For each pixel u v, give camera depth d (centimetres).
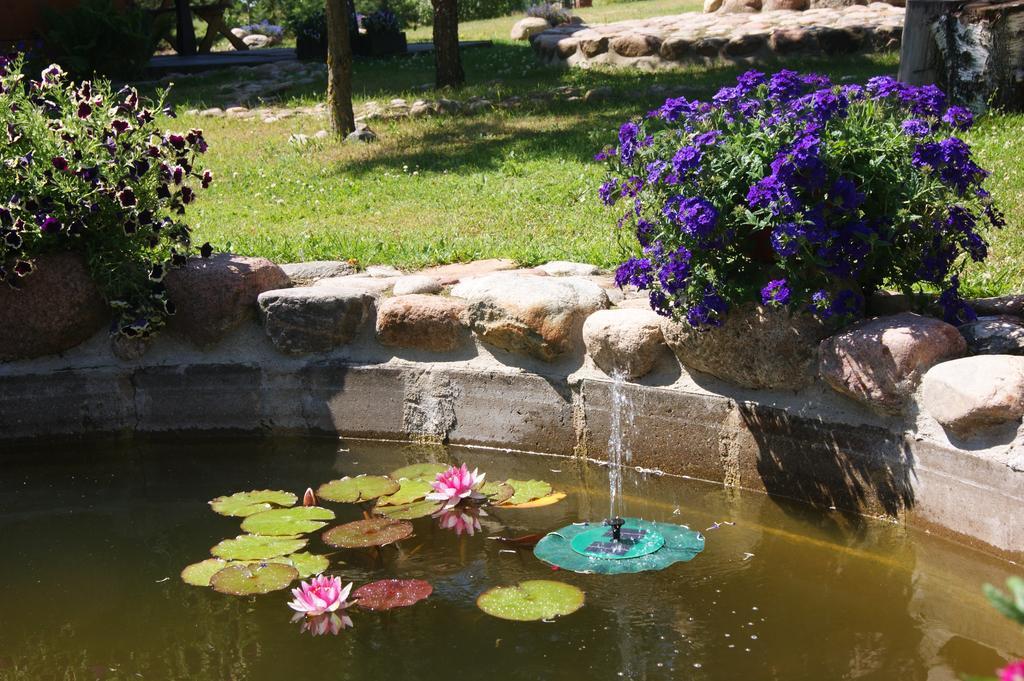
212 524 402
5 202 470
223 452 477
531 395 455
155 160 495
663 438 429
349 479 429
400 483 423
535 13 1978
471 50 1688
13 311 473
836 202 355
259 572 352
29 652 316
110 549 384
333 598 328
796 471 396
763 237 390
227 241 614
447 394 470
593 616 322
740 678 288
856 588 335
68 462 472
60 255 481
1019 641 302
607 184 424
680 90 1122
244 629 324
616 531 377
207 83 1430
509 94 1212
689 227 366
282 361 488
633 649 304
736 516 391
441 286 502
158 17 1858
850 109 382
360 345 487
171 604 342
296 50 1656
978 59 794
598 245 574
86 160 479
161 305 483
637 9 2159
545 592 333
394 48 1712
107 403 491
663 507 404
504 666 297
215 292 482
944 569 342
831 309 370
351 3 1697
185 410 493
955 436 345
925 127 373
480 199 741
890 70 1130
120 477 454
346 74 1034
